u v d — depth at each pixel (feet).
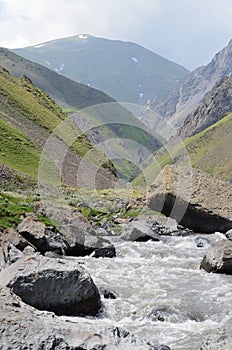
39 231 76.79
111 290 57.31
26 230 75.61
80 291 48.78
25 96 588.91
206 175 111.45
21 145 351.25
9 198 108.06
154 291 58.13
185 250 86.33
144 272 68.64
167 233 100.78
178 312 50.85
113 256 79.82
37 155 340.80
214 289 58.95
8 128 387.14
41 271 47.57
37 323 29.22
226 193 107.76
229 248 67.97
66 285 48.03
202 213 103.09
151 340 42.29
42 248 75.41
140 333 44.29
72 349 26.84
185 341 41.86
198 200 104.01
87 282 49.26
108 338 28.73
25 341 26.84
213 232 104.22
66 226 82.28
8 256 58.49
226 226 103.35
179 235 101.40
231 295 56.44
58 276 47.83
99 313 50.24
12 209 92.73
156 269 70.69
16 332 27.55
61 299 47.75
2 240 69.10
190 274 67.31
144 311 50.90
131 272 68.64
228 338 33.86
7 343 26.40
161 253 82.99
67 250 78.13
